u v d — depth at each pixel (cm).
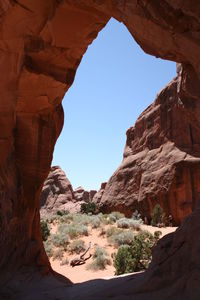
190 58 478
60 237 1930
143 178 3191
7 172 784
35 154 955
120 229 2073
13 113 757
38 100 923
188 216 520
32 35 738
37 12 665
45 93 905
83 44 805
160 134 3306
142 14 463
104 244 1820
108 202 3559
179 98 760
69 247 1795
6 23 654
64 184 5119
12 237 773
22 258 827
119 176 3631
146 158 3359
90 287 730
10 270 746
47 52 807
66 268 1498
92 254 1658
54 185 5184
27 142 941
